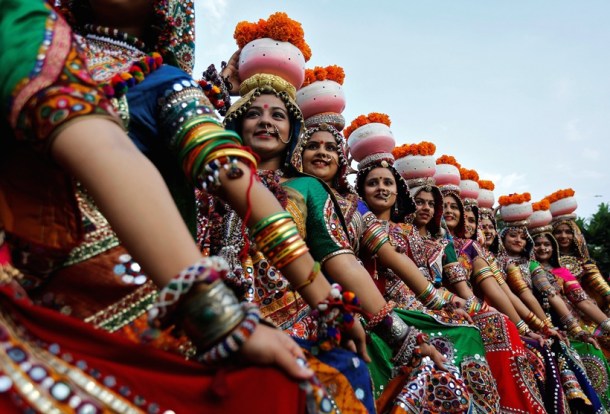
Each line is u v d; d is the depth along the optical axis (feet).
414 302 10.89
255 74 7.98
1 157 3.03
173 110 3.73
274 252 4.07
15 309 2.49
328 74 10.25
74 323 2.57
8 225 2.97
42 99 2.57
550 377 14.62
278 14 8.15
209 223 6.49
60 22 2.85
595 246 40.91
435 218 14.71
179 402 2.72
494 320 13.17
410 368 7.13
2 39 2.64
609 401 19.33
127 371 2.64
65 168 2.67
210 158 3.54
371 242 9.91
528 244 21.81
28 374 2.31
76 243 3.09
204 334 2.75
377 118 12.68
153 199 2.65
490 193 20.94
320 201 6.93
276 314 6.47
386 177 12.23
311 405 3.06
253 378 2.90
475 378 9.99
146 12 4.26
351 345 4.99
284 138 7.74
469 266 16.14
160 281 2.70
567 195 25.43
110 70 3.84
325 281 4.35
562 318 20.52
